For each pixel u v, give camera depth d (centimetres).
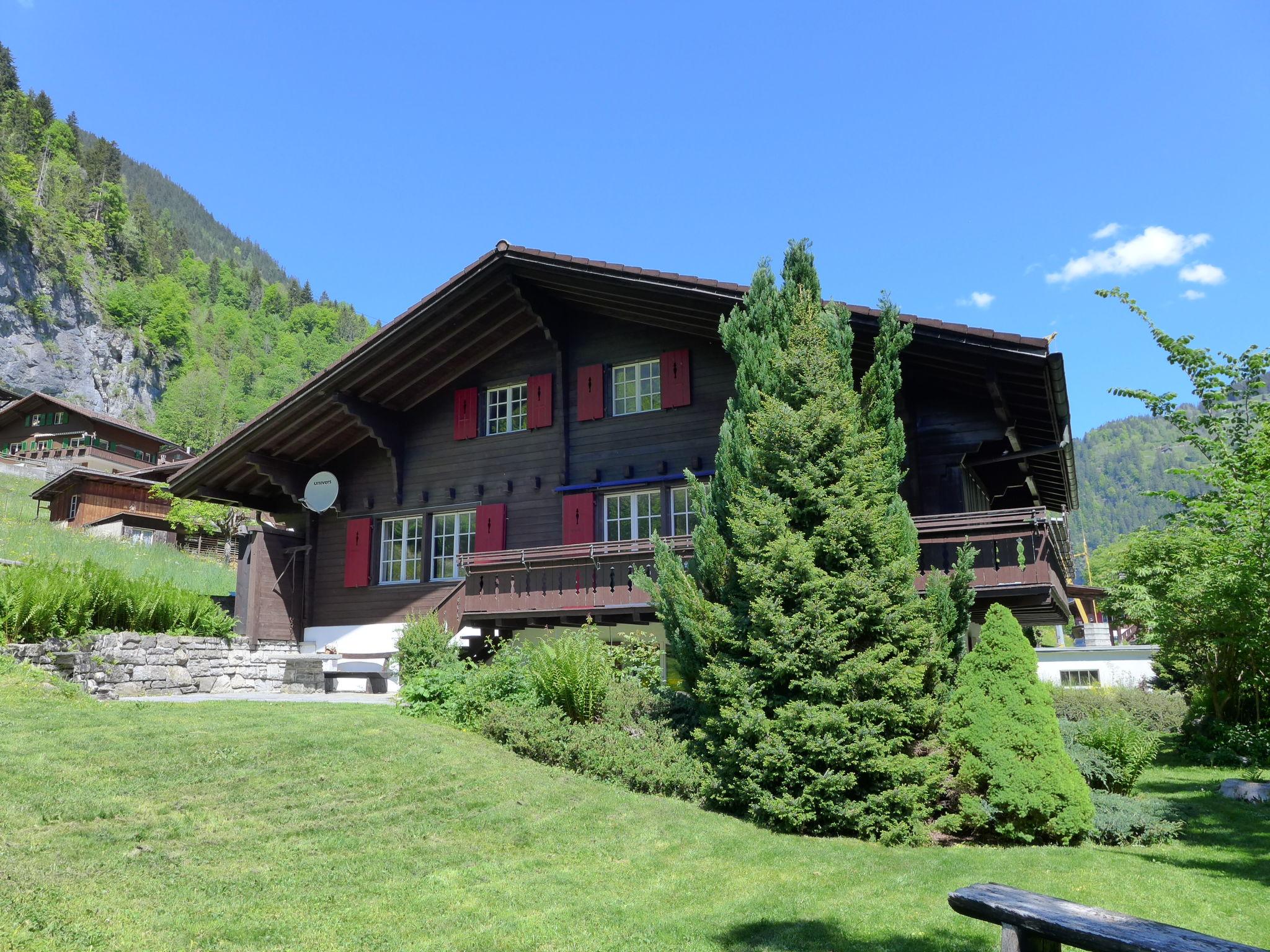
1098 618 3191
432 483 1839
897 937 535
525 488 1741
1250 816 946
